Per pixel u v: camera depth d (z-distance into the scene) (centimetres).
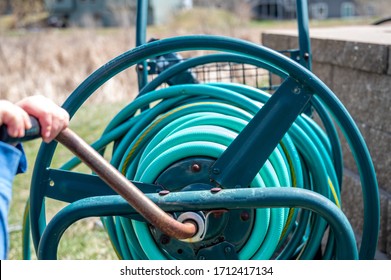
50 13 3531
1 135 168
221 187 243
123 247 280
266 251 257
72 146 189
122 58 258
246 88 296
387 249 383
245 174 244
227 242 252
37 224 266
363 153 248
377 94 409
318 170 272
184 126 270
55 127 178
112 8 2209
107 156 670
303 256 274
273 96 245
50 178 264
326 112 305
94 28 1861
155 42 256
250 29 1736
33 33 1709
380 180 408
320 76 496
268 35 583
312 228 273
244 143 244
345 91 456
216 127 267
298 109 245
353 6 5541
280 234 259
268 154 244
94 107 970
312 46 496
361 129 432
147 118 293
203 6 2755
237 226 253
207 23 1841
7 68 1232
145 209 201
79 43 1444
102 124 835
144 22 367
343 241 225
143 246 260
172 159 257
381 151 405
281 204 221
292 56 360
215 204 223
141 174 266
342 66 452
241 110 277
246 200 222
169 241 255
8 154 167
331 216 221
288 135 275
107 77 261
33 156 716
